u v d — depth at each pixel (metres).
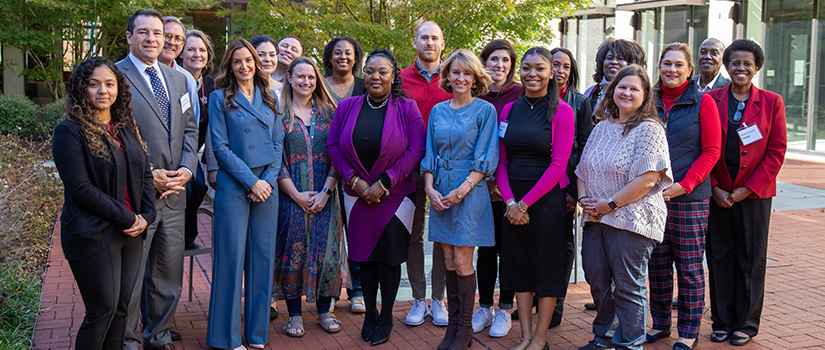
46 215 7.14
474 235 3.77
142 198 3.23
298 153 4.16
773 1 14.42
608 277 3.76
